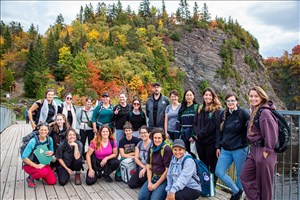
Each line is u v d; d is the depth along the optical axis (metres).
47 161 5.11
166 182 4.36
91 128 6.83
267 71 101.81
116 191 4.88
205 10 108.69
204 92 4.53
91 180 5.22
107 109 6.45
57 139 5.70
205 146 4.57
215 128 4.43
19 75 72.44
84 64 50.34
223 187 4.95
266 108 3.25
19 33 98.31
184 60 83.50
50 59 66.81
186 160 4.01
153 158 4.46
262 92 3.32
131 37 73.75
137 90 51.09
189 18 104.31
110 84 47.56
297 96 91.06
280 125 3.20
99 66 52.69
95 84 46.84
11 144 10.45
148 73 57.06
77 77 49.12
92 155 5.42
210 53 88.69
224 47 90.69
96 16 104.06
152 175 4.55
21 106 50.47
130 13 110.75
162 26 95.69
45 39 84.50
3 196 4.57
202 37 95.19
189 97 4.96
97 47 63.97
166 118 5.52
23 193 4.73
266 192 3.21
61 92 48.47
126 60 58.78
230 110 4.08
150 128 5.88
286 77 96.06
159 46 79.56
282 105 87.94
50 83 55.53
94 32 78.38
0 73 63.00
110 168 5.45
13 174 5.99
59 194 4.70
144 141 5.11
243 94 83.00
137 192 4.82
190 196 3.94
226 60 87.19
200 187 4.10
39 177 5.07
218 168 4.11
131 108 6.25
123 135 6.25
